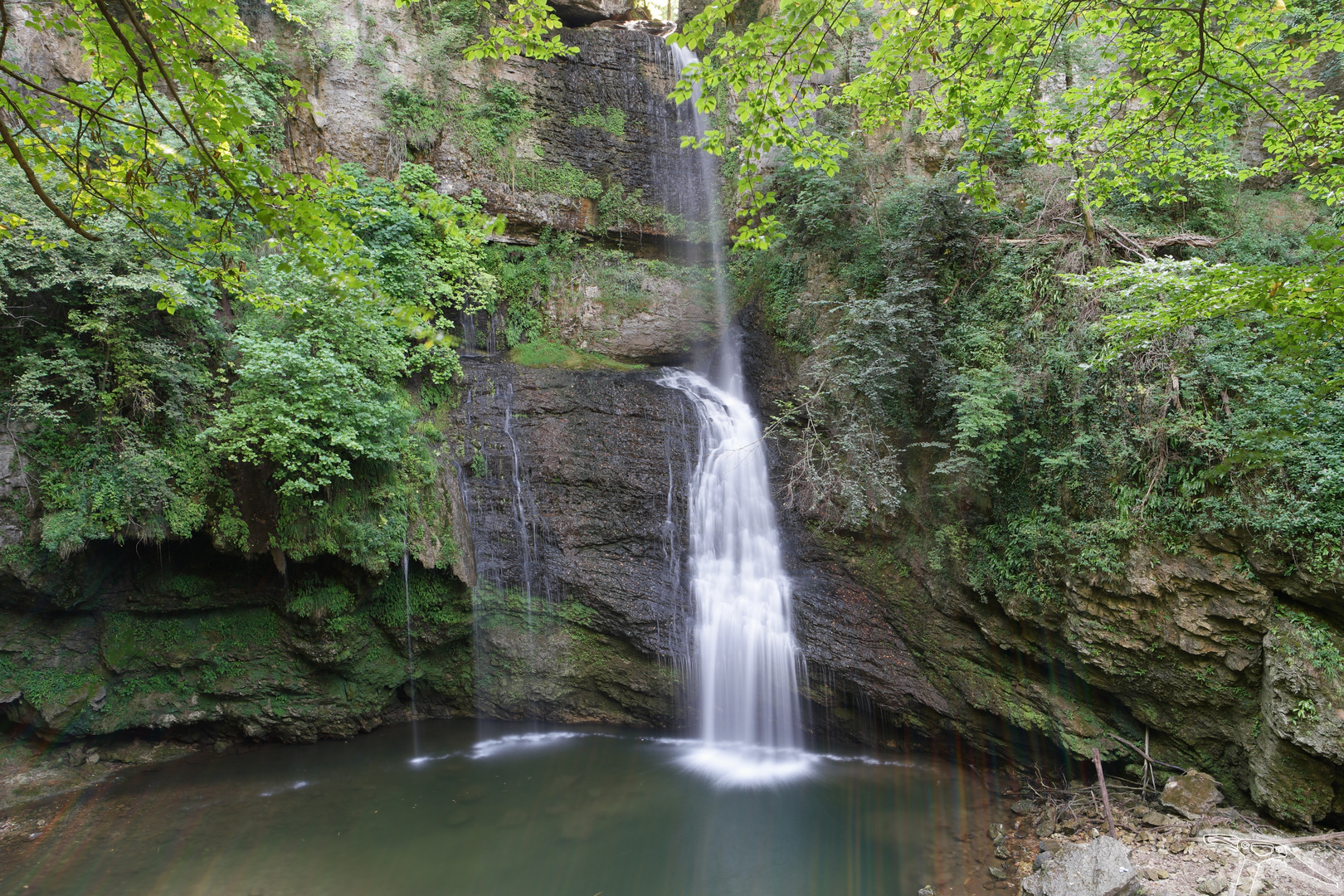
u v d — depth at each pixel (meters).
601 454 13.62
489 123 15.70
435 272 14.04
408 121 14.70
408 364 13.04
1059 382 10.19
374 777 10.62
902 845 8.80
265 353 10.13
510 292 15.71
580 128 16.73
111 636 10.77
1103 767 9.70
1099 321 9.73
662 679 12.29
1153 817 8.48
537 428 13.73
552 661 12.48
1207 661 8.73
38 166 5.39
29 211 9.06
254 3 13.48
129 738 11.00
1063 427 10.15
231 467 10.62
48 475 9.59
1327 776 7.80
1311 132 8.45
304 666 11.44
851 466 12.14
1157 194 10.84
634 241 17.27
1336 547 7.78
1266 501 8.29
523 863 8.52
